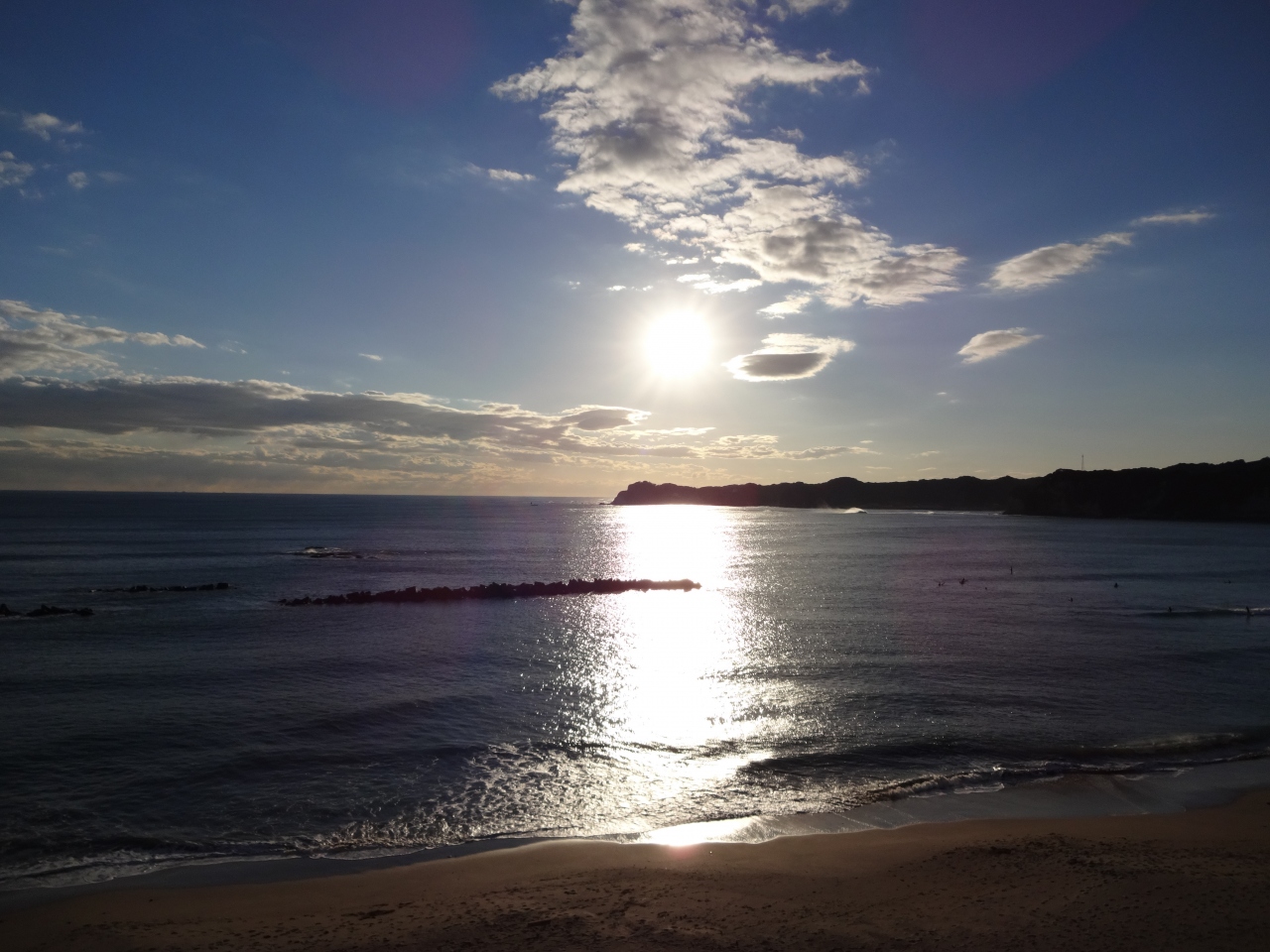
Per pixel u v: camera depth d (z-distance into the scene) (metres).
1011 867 11.77
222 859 12.88
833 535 132.00
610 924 9.94
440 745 19.03
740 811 15.07
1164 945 8.93
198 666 28.23
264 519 156.12
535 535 126.00
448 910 10.57
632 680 26.28
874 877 11.63
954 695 24.19
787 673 27.42
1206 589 55.03
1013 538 118.56
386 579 60.00
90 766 17.44
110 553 76.50
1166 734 20.22
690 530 147.75
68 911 10.87
